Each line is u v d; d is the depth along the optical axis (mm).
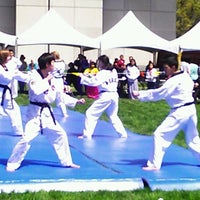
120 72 27719
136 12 41844
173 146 12109
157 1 42156
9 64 12969
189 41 26422
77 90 26719
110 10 41406
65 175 8867
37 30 26203
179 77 9125
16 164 9234
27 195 7867
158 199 7777
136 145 12305
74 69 26906
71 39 26141
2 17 39562
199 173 9281
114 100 13078
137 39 26750
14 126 13070
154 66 30000
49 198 7766
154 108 21828
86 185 8383
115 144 12391
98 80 12617
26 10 38188
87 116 13148
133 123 16797
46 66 8961
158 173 9195
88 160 10320
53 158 10359
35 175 8820
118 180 8578
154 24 42219
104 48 26531
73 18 38750
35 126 9125
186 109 9180
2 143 12094
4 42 25875
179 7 66125
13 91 14125
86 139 13047
